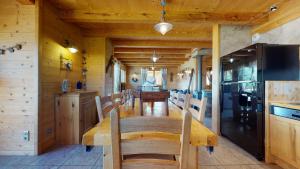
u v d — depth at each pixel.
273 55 2.86
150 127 0.98
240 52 3.33
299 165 2.22
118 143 0.97
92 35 5.09
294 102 2.64
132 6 3.56
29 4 3.00
